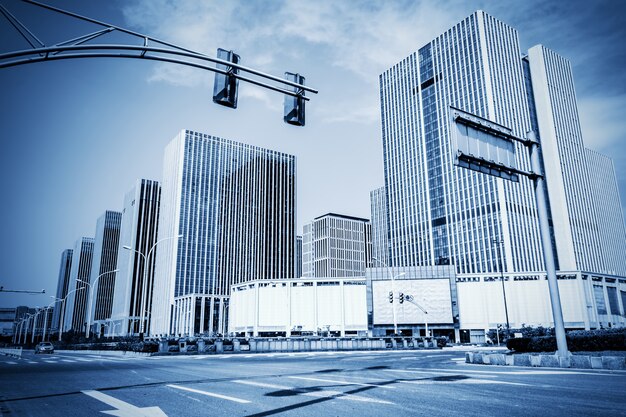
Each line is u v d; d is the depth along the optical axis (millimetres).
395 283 79938
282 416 7176
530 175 18391
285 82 11891
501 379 11867
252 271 158375
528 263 100250
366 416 7027
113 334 163375
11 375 15883
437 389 10055
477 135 17094
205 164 158000
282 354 33750
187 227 147625
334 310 84375
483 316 75625
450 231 111938
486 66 108125
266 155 176875
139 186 168375
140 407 8281
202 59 11031
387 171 135250
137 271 159375
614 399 8125
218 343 36688
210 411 7758
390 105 137625
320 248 171625
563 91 131375
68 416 7555
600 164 150500
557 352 16297
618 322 77875
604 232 137750
